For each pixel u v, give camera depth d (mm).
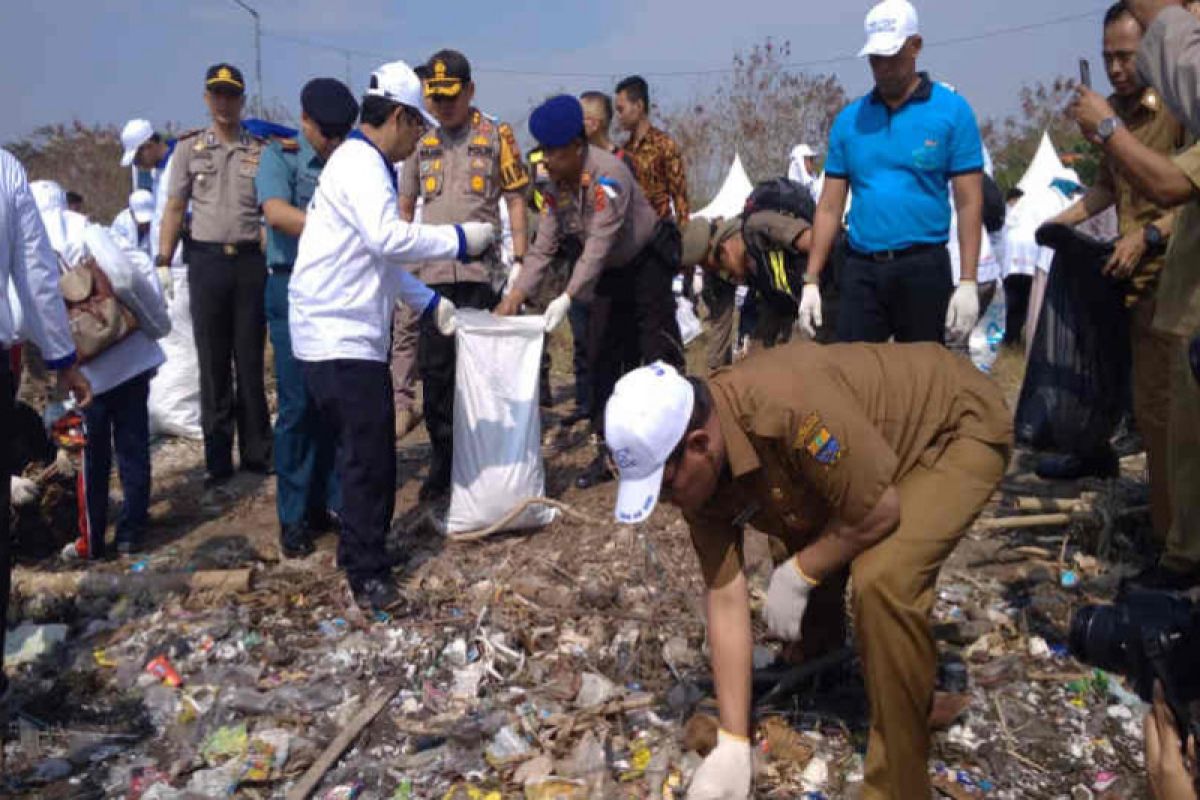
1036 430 4496
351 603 4219
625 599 4117
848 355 2816
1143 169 3143
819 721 3238
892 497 2490
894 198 4184
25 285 3543
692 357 8375
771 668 3512
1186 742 1670
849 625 3729
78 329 4625
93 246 4730
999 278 7234
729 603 2799
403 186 5508
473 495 4770
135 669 3770
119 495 5961
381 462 4066
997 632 3787
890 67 4074
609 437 2428
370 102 3963
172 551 4988
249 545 4988
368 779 3109
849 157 4348
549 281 7012
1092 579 4148
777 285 4922
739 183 11344
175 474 6301
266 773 3123
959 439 2779
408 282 4516
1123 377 4402
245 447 6191
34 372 7516
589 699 3428
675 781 2963
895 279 4238
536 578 4320
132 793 3078
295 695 3518
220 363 5930
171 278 6035
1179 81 2908
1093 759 3100
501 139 5406
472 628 3912
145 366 4891
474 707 3453
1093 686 3414
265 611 4188
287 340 4688
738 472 2539
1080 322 4367
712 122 17938
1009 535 4645
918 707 2541
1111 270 4000
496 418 4754
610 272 5270
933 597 2592
